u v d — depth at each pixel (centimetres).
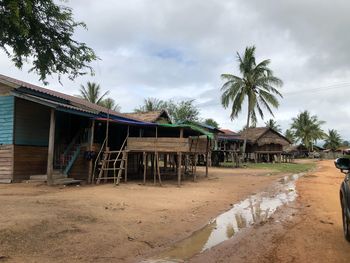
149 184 1825
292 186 1928
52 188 1521
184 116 5444
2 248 650
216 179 2280
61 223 836
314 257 641
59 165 1916
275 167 3959
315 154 9075
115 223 888
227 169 3453
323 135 8600
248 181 2205
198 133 2480
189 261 642
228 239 798
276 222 966
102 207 1071
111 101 4538
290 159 6706
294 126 8662
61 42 811
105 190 1500
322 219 976
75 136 1988
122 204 1152
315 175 2766
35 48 808
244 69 4228
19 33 740
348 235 739
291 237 789
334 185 1973
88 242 723
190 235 834
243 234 841
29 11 691
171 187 1727
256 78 4222
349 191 718
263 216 1062
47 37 800
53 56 829
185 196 1427
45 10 754
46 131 1892
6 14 685
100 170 1803
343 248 697
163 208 1136
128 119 2311
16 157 1714
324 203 1264
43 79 852
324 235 800
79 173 1903
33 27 758
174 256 673
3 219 823
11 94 1675
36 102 1691
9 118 1719
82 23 814
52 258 624
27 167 1773
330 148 10194
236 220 1006
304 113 8600
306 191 1664
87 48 843
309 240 758
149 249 715
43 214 897
